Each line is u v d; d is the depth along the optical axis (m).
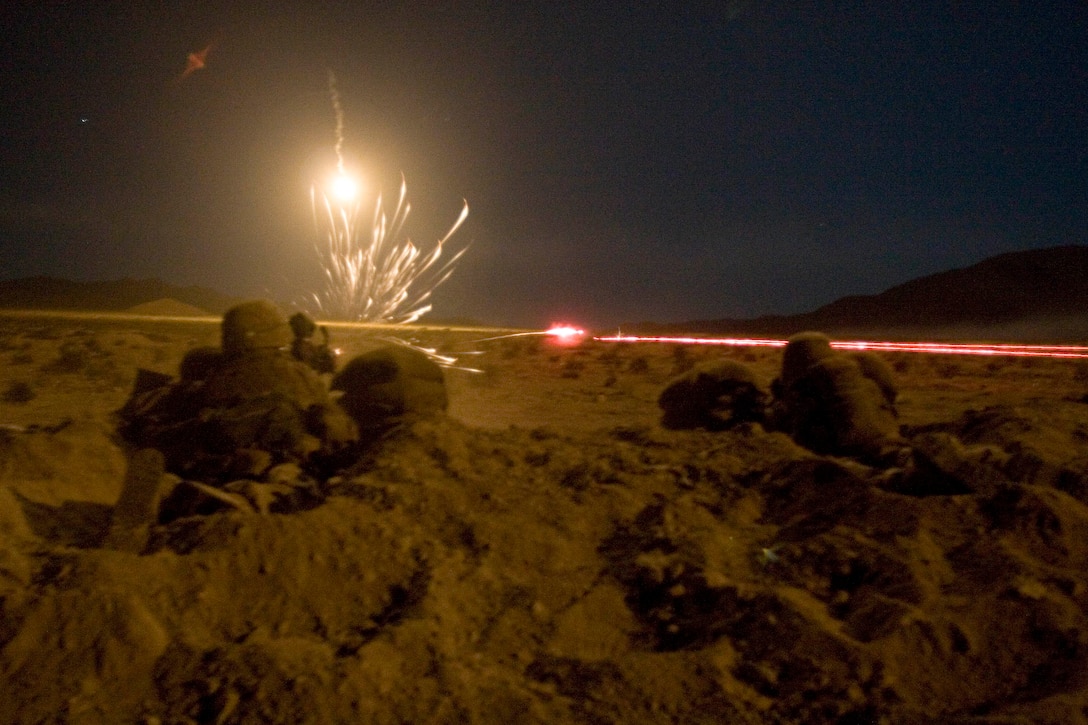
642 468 7.61
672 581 5.71
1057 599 5.29
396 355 9.09
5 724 4.30
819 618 5.19
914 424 10.65
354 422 8.72
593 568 6.04
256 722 4.32
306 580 5.53
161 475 6.58
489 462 7.72
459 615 5.36
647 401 15.52
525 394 16.55
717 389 10.02
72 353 19.41
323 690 4.48
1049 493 6.38
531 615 5.41
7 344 22.78
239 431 7.83
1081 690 4.48
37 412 13.48
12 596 4.86
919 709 4.52
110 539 5.94
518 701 4.56
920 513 6.31
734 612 5.33
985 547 5.88
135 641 4.73
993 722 4.23
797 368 9.57
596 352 28.72
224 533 5.79
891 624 5.04
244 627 5.18
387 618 5.33
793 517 6.72
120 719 4.36
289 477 7.30
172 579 5.34
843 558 5.82
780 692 4.69
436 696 4.59
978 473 6.78
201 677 4.60
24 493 6.71
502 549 6.14
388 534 6.07
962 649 4.91
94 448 7.53
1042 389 18.97
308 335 9.70
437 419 8.62
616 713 4.52
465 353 25.39
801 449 8.27
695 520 6.62
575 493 7.04
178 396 9.00
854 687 4.65
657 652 5.13
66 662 4.60
